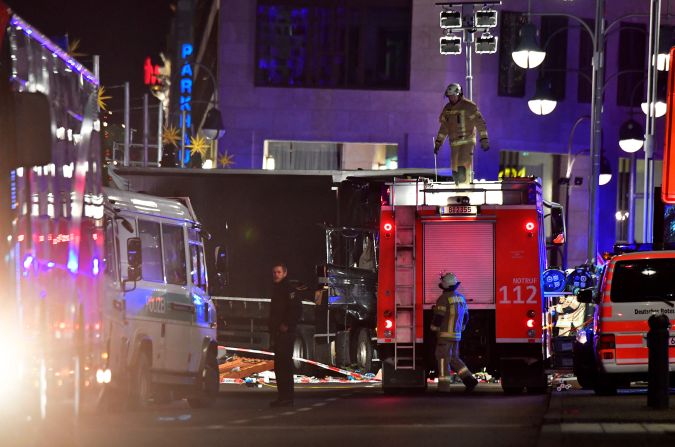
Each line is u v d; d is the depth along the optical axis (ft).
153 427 174.81
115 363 196.54
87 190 157.69
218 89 566.36
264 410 213.87
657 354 192.03
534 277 263.29
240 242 366.84
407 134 564.71
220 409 220.43
